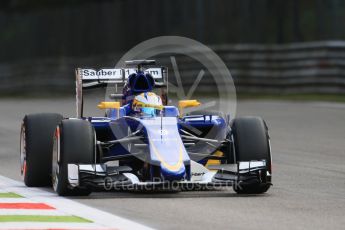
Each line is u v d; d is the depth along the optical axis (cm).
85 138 3177
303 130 6141
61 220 2659
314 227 2572
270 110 7931
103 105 3359
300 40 9944
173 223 2619
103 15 13112
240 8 10606
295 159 4550
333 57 9319
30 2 16762
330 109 7819
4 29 15550
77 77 3584
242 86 10200
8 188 3488
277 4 10206
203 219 2697
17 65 14150
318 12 9600
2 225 2572
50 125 3541
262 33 10394
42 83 13700
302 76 9631
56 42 14238
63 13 14062
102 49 13175
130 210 2866
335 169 4119
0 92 14312
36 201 3072
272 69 9900
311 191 3391
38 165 3484
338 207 2973
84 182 3095
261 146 3256
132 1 12362
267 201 3102
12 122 7388
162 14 11694
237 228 2547
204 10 11012
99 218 2700
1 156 4847
